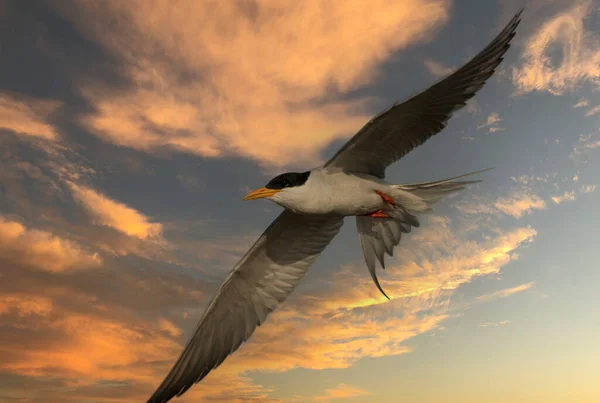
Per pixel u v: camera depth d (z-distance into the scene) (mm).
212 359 1033
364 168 946
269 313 1066
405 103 853
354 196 935
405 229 1007
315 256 1081
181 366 1006
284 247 1069
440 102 873
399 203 940
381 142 913
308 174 940
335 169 948
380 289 1014
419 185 918
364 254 1032
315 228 1062
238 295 1062
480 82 869
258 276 1069
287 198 931
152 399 959
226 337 1048
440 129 895
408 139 912
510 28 840
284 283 1075
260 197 932
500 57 854
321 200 932
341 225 1068
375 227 1029
